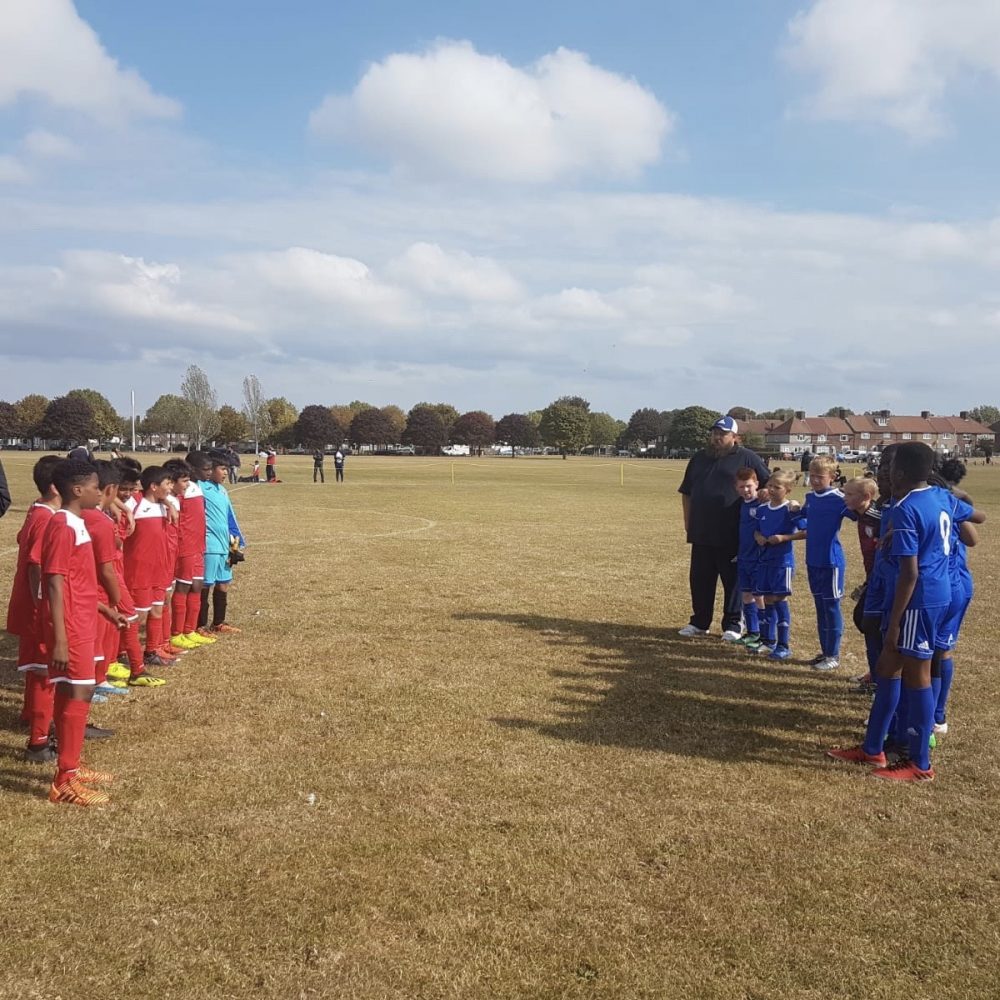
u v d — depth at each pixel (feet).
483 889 11.39
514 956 9.91
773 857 12.45
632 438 499.92
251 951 9.93
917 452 15.81
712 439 28.22
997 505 89.30
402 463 254.06
